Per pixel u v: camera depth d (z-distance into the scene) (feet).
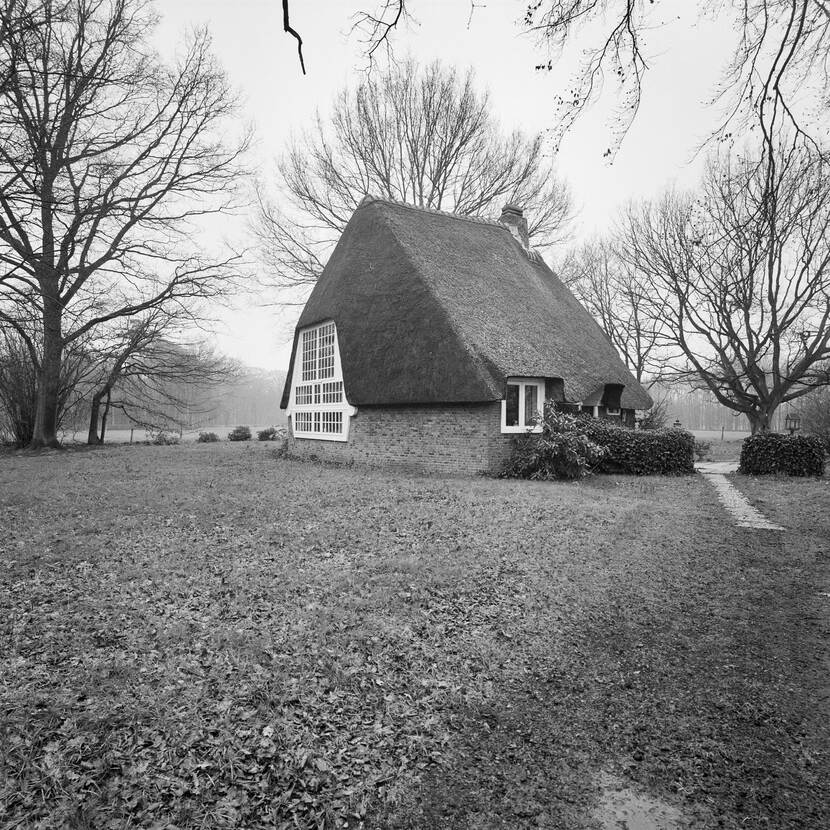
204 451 81.92
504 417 51.52
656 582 23.07
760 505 39.63
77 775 10.68
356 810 10.46
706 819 10.41
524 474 50.34
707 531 31.63
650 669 16.08
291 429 75.36
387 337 56.44
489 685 14.98
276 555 24.64
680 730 13.16
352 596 20.03
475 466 51.24
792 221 43.06
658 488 46.80
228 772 11.09
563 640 17.83
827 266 73.15
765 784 11.35
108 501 36.40
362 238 65.72
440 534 28.22
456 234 68.33
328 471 54.03
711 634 18.40
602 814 10.53
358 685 14.47
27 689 13.43
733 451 112.78
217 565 23.17
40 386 82.12
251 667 14.92
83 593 19.84
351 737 12.50
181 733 12.06
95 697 13.24
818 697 14.57
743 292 75.97
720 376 93.97
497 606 19.95
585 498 39.58
